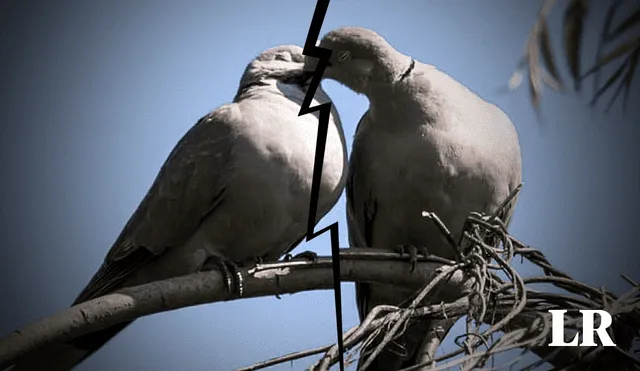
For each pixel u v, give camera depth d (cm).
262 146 898
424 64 1010
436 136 966
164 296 798
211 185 917
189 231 934
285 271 836
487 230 838
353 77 984
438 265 901
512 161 1000
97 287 934
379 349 671
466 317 699
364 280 880
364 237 1071
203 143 925
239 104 945
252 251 945
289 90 957
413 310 696
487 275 716
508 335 609
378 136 995
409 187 983
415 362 945
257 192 900
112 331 902
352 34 982
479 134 977
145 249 938
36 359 880
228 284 820
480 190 983
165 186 936
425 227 1007
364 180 1016
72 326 757
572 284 751
